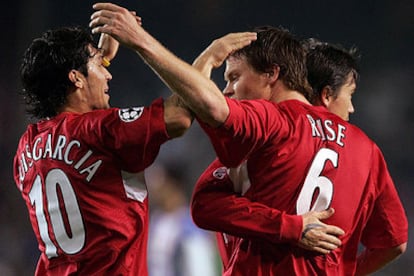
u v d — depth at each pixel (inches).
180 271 1134.4
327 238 545.3
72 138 537.6
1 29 2271.2
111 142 526.0
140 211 546.9
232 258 569.9
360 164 573.3
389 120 2362.2
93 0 2346.2
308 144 546.9
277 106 553.3
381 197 604.7
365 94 2415.1
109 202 536.4
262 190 547.2
